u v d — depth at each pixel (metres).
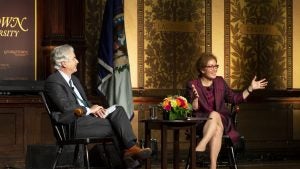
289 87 9.94
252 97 9.77
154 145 6.84
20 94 8.42
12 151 8.29
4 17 8.82
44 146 6.73
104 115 6.24
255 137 9.80
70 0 8.78
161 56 9.49
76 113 5.92
